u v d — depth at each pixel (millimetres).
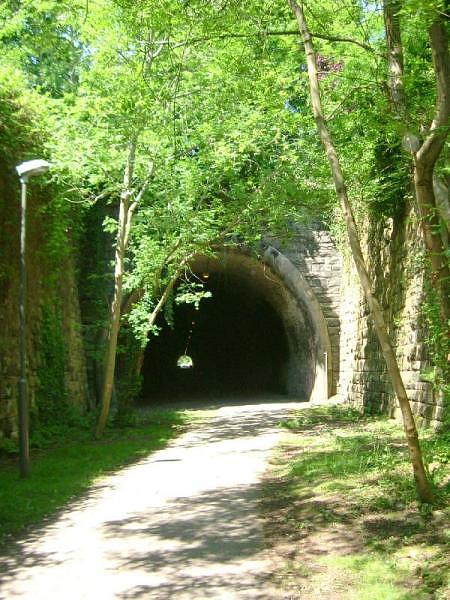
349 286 20000
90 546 5586
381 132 9328
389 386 14773
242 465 9430
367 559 4941
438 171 7484
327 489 7219
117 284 13594
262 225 17312
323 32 8969
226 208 14789
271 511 6578
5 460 10469
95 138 11844
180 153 13734
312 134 13430
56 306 14992
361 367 17766
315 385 22578
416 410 12320
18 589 4609
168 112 11906
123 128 11531
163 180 14164
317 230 22266
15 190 11789
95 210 19750
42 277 13969
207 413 19281
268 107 11680
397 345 14047
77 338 17812
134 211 15227
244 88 10914
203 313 32875
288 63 10641
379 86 7328
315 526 5914
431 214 6434
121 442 12703
